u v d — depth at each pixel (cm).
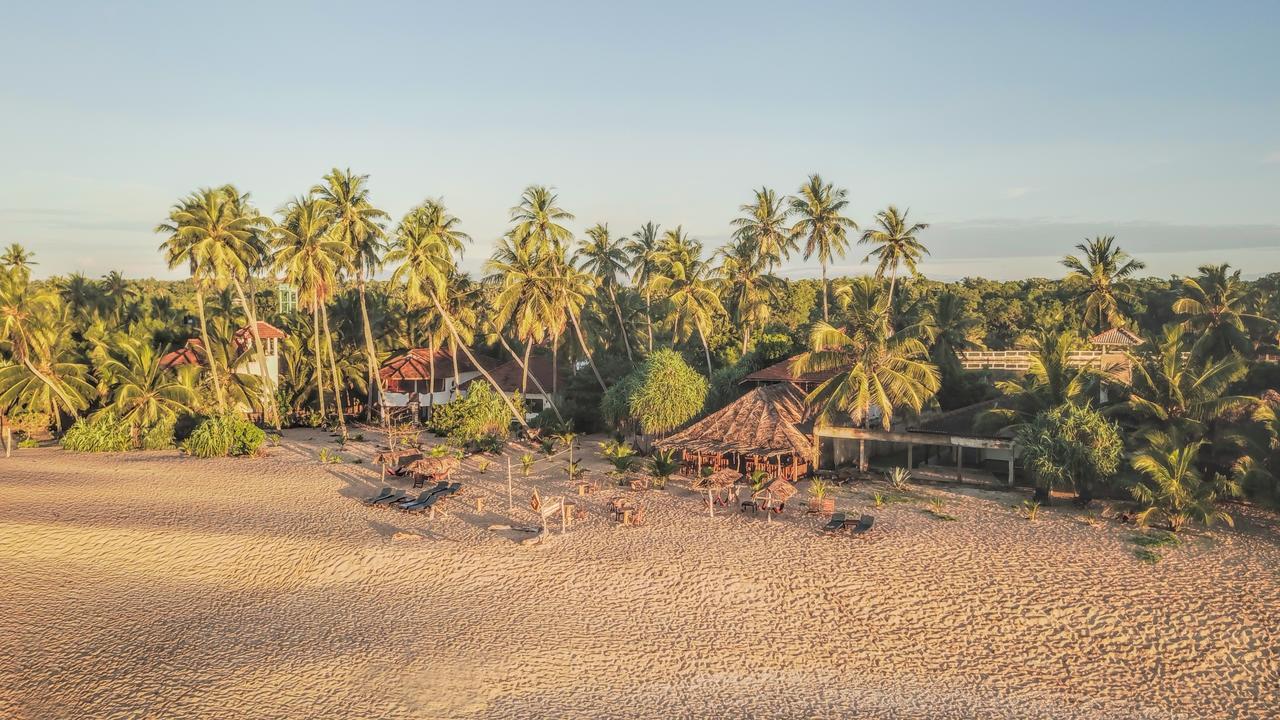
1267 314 6097
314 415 6234
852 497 3534
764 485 3512
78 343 6250
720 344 6600
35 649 2112
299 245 5362
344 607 2392
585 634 2200
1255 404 3359
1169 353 3569
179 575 2631
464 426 5028
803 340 5550
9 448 4700
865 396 3822
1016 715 1800
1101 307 6469
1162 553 2708
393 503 3438
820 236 5953
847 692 1902
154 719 1781
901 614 2295
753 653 2092
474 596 2461
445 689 1912
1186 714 1791
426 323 6244
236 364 5872
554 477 4022
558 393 6550
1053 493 3509
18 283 5041
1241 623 2177
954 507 3338
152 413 5038
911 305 6128
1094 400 4150
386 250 5594
